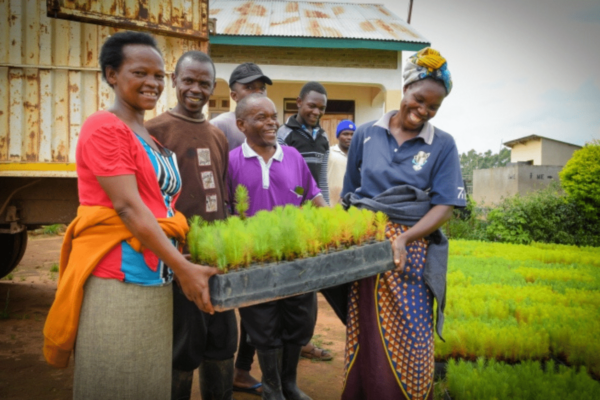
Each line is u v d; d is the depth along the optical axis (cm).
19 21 465
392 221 260
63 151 482
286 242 209
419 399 253
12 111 468
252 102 324
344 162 575
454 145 267
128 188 185
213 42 1229
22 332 491
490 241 1277
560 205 1308
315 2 1783
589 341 391
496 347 393
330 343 478
